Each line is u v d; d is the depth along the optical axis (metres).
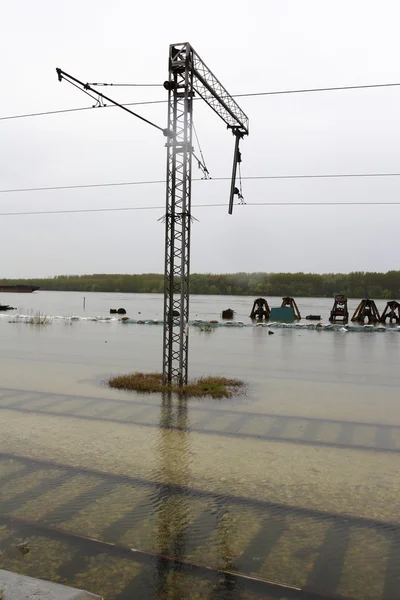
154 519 5.62
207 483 6.76
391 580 4.46
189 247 13.98
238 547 5.02
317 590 4.30
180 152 13.75
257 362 20.23
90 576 4.46
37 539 5.12
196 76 13.70
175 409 11.41
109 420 10.30
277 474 7.15
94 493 6.36
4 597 3.15
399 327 39.72
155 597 4.18
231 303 110.50
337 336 32.81
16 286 171.00
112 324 41.41
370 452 8.29
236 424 10.10
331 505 6.07
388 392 13.84
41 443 8.55
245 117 16.47
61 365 18.48
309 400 12.63
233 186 17.14
